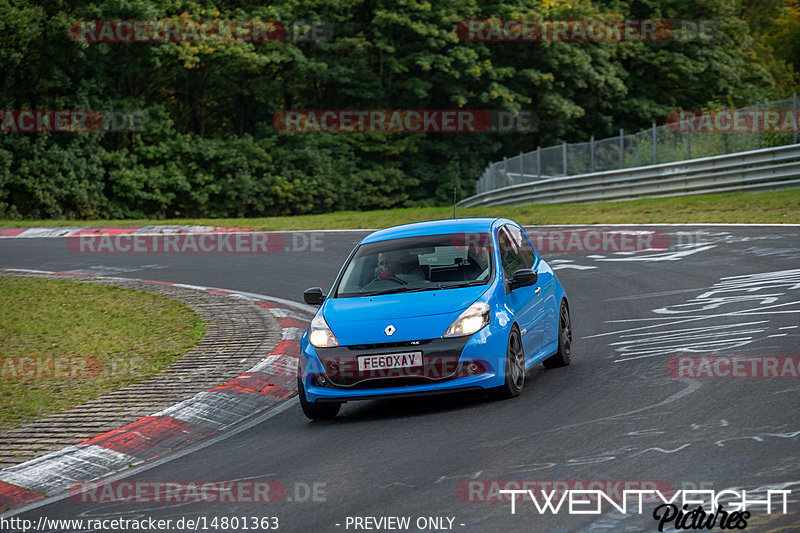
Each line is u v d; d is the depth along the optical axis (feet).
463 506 66.54
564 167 433.89
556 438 82.64
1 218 577.02
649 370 109.60
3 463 94.79
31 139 601.62
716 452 73.10
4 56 565.12
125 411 112.47
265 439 98.48
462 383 99.04
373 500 70.59
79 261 290.15
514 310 107.34
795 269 185.37
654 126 395.55
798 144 339.77
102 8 586.04
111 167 632.38
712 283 181.27
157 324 172.55
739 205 318.45
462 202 588.91
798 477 65.46
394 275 111.24
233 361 137.49
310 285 225.97
